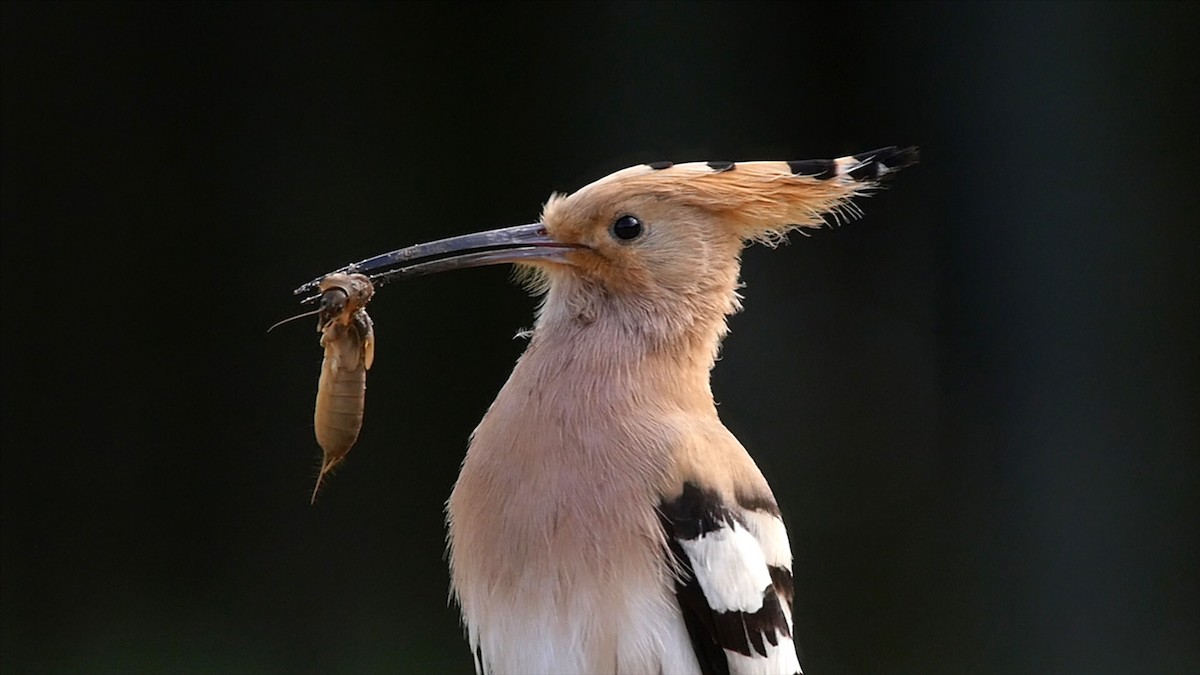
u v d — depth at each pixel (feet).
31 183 38.55
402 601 37.93
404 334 38.93
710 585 16.90
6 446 38.01
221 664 36.63
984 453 37.19
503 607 16.89
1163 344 35.94
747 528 17.39
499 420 17.65
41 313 38.45
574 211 18.83
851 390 38.55
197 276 39.24
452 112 39.60
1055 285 36.58
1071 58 36.24
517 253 18.88
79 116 38.83
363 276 18.26
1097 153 36.22
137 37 39.14
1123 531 35.73
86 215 38.88
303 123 39.60
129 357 38.86
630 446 17.17
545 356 18.25
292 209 39.47
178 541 38.40
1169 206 35.91
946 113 37.50
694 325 18.69
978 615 36.50
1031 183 36.70
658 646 16.66
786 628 17.62
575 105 39.40
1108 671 35.42
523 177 39.40
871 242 38.52
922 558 37.35
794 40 38.88
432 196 39.55
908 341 38.24
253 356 39.24
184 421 38.86
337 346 18.07
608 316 18.53
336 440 18.12
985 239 37.22
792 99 38.83
